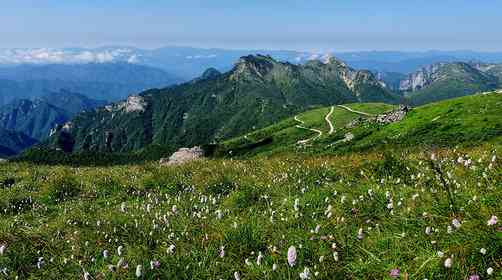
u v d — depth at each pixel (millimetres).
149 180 21016
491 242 5766
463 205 7656
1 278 8656
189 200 15375
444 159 14180
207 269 7582
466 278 5391
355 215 8953
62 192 20422
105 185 21094
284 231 8797
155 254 8570
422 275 5652
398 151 20672
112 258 9070
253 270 7152
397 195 9766
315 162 19500
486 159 12828
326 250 7395
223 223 10125
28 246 10523
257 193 13867
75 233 10969
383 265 6254
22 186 23172
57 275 8586
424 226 7203
